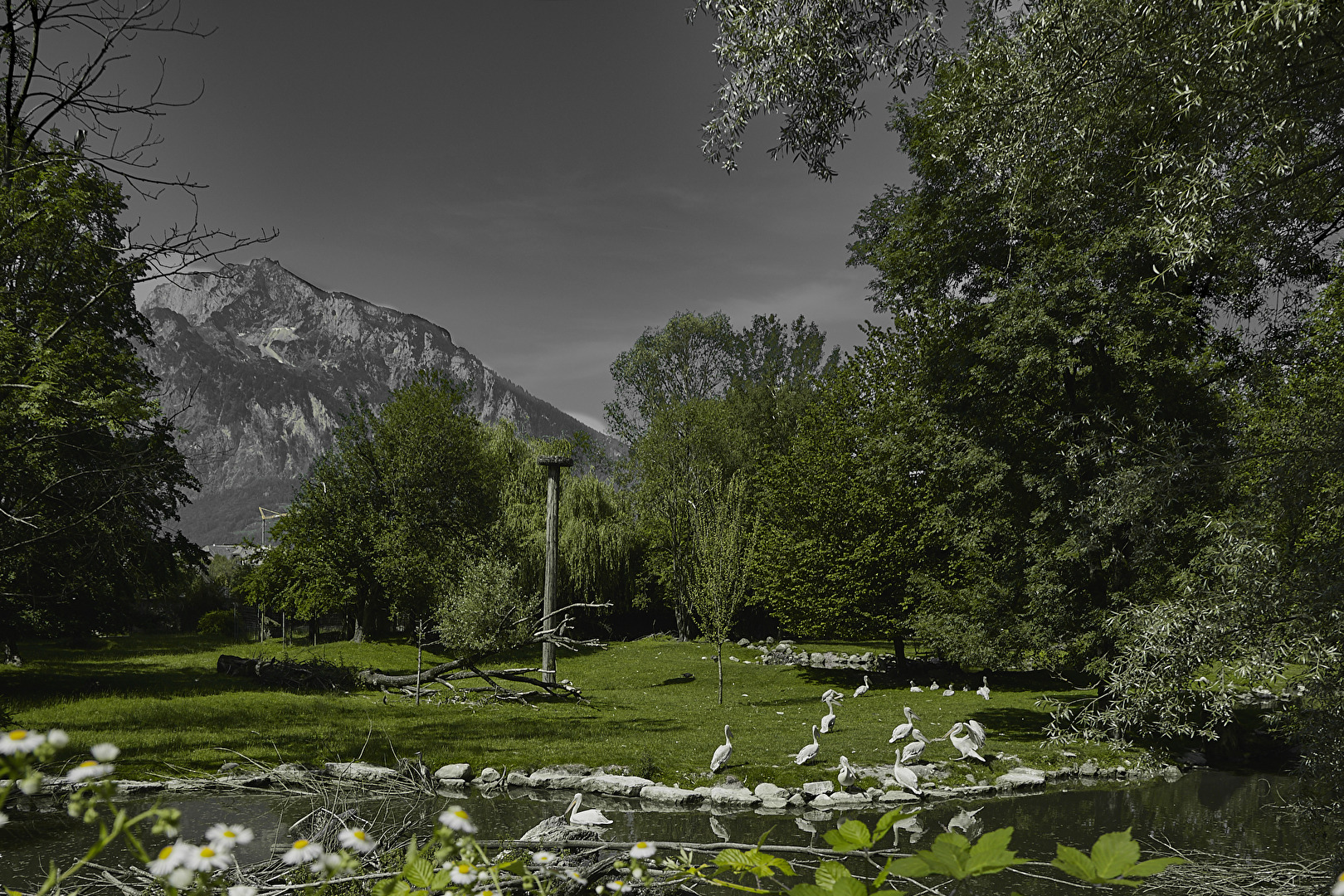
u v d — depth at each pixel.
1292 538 7.90
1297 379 11.48
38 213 12.20
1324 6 6.20
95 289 13.18
